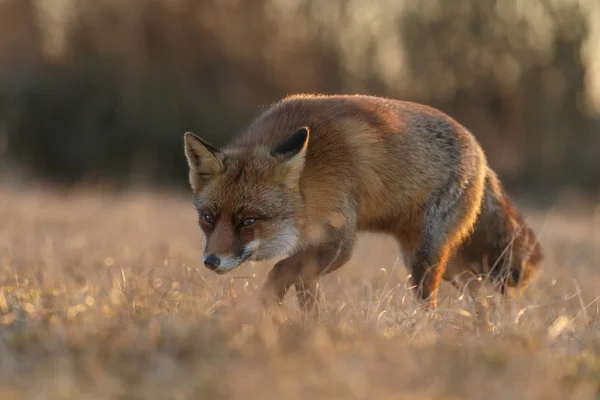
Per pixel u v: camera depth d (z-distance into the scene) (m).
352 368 6.14
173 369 6.08
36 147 45.91
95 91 46.50
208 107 47.00
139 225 19.95
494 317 9.07
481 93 51.19
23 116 45.72
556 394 5.97
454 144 11.06
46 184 39.41
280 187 9.65
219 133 46.59
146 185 40.91
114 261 13.57
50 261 12.30
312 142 9.95
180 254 14.46
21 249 15.08
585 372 6.80
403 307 9.24
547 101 51.97
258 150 9.83
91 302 8.55
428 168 10.70
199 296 9.24
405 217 10.77
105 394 5.57
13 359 6.25
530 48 52.16
